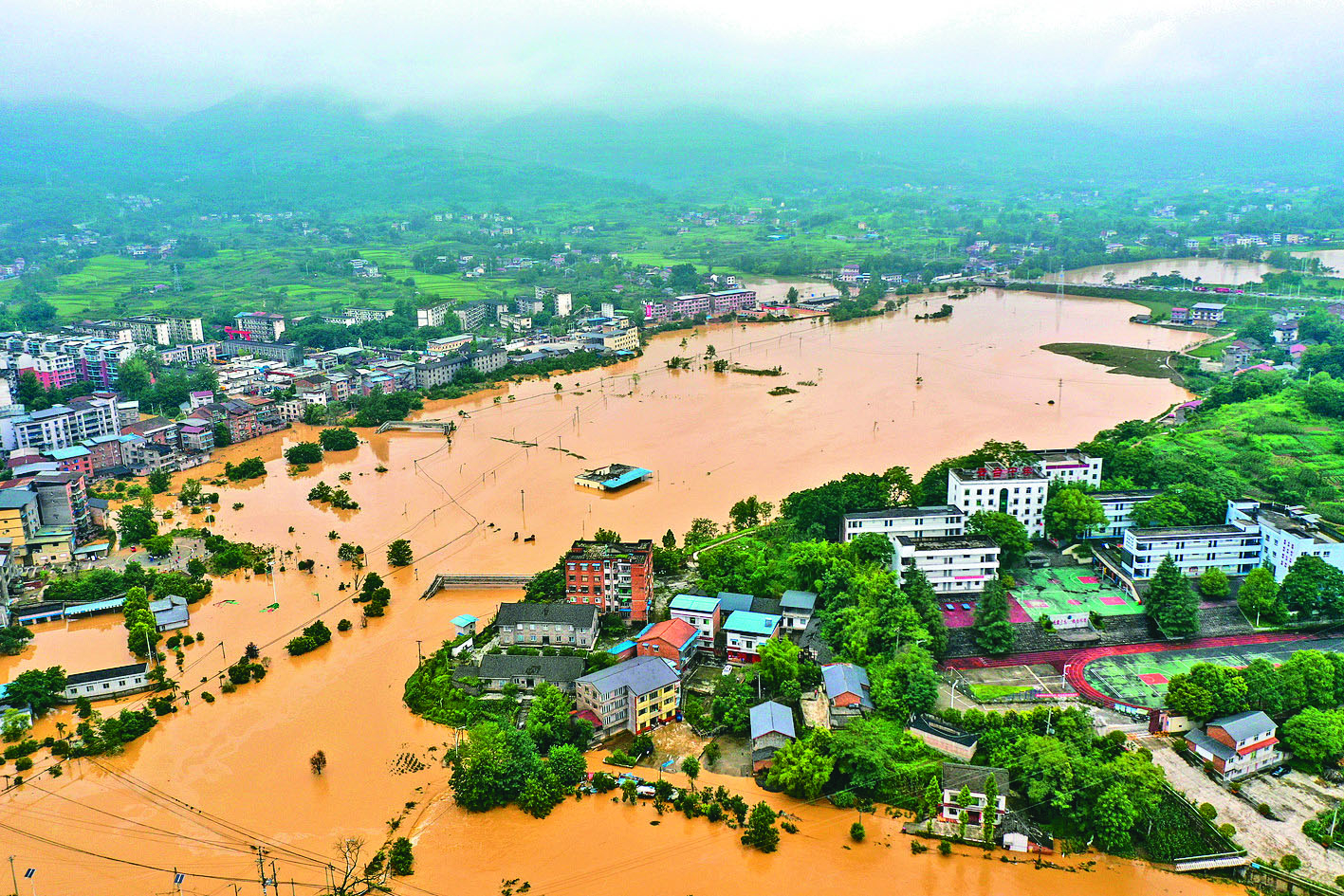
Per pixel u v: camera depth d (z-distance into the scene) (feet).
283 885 595.06
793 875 598.75
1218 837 609.01
